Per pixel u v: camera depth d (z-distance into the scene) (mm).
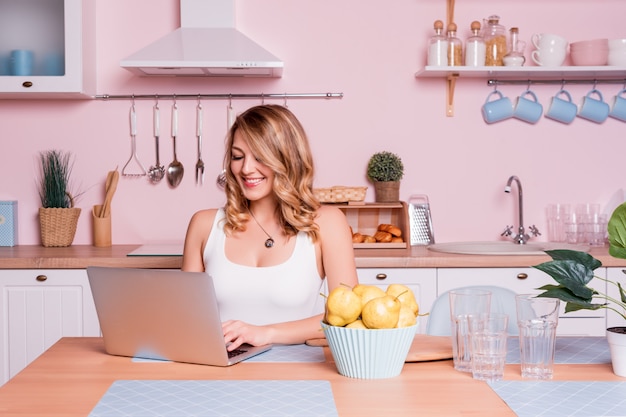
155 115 3660
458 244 3580
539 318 1517
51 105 3652
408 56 3668
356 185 3689
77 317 3137
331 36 3660
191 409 1293
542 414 1263
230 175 2139
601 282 3117
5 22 3309
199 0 3455
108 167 3676
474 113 3691
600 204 3729
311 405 1312
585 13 3689
